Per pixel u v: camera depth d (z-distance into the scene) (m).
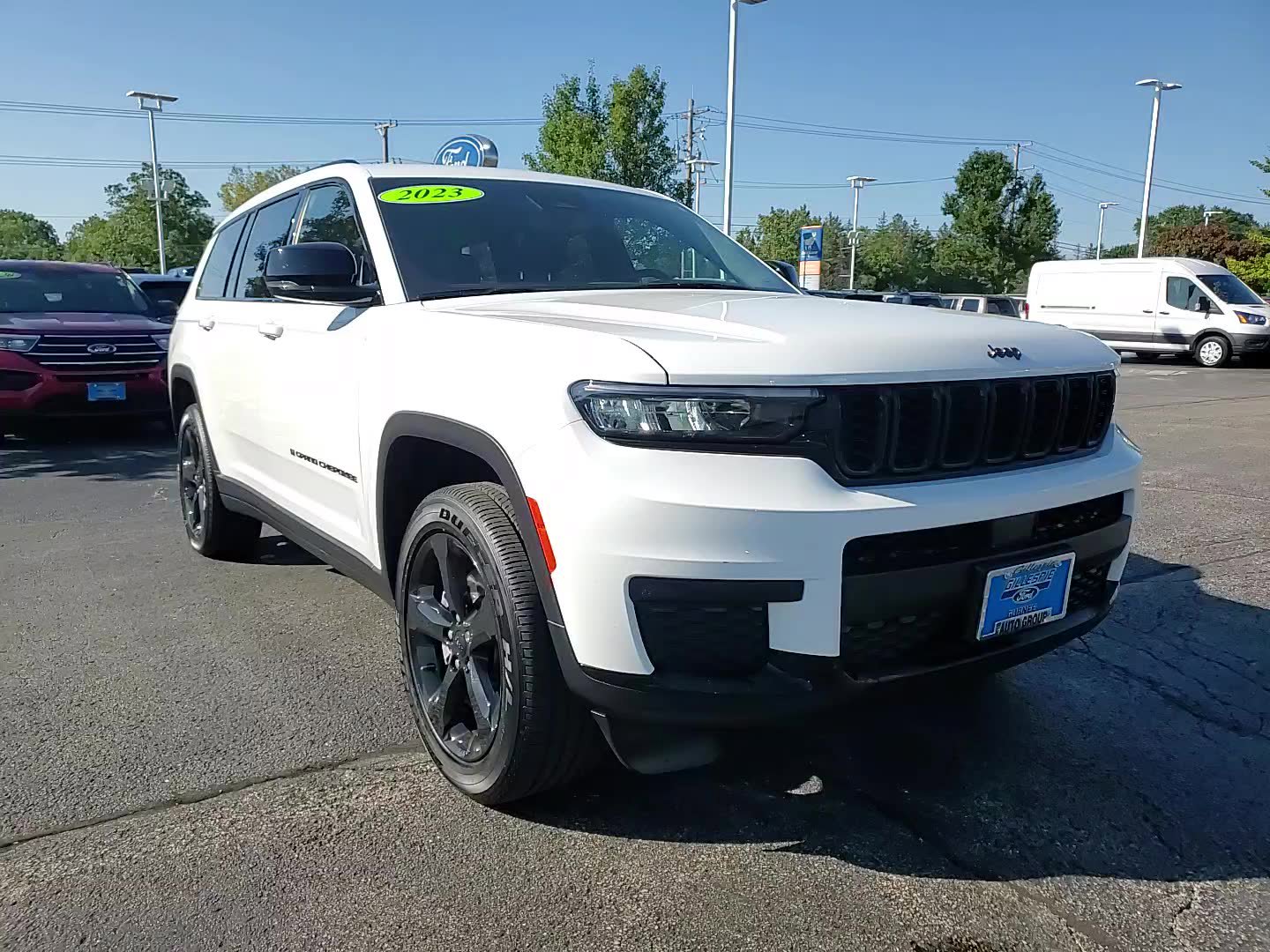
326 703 3.41
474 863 2.46
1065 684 3.63
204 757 3.00
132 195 72.31
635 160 29.50
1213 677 3.72
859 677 2.31
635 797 2.79
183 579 4.83
